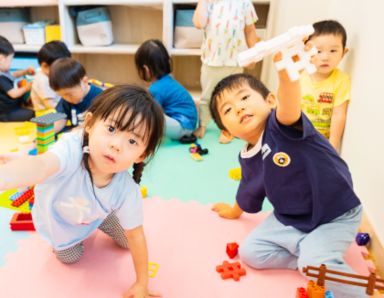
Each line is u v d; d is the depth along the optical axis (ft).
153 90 5.69
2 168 1.95
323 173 2.69
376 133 3.27
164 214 3.58
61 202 2.48
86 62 7.95
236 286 2.69
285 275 2.84
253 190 3.16
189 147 5.46
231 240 3.21
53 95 6.14
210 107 3.05
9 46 6.25
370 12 3.68
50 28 7.19
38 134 3.58
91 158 2.30
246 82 2.81
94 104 2.32
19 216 3.28
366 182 3.46
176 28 6.71
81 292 2.57
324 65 4.25
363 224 3.43
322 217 2.78
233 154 5.26
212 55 5.82
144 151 2.34
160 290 2.61
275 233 2.90
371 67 3.56
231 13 5.67
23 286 2.60
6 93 6.23
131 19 7.57
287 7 5.90
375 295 2.60
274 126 2.60
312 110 4.47
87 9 7.07
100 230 3.18
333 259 2.57
